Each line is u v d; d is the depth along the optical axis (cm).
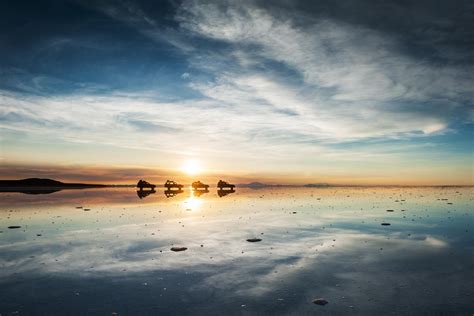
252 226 1744
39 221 1933
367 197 4147
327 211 2470
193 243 1321
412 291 778
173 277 897
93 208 2738
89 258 1094
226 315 662
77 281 866
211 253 1158
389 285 822
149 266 999
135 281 866
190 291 794
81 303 724
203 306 707
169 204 3186
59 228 1686
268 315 659
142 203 3331
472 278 862
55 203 3272
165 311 683
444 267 966
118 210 2572
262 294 772
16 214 2283
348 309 682
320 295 762
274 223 1847
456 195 4484
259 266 998
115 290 801
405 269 955
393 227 1697
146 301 734
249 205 3030
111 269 972
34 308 700
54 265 1014
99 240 1382
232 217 2119
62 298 753
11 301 737
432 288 795
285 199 3862
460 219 1975
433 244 1286
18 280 876
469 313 653
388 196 4353
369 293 770
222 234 1516
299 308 691
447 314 651
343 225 1770
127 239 1402
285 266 996
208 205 3056
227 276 904
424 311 666
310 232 1564
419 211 2434
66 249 1220
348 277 888
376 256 1108
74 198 4169
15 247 1255
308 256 1115
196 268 978
